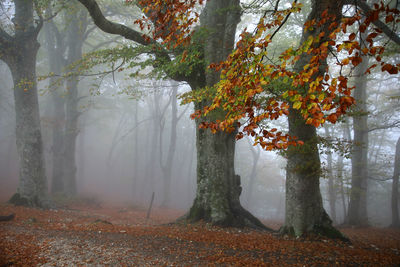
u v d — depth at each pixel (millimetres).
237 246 7832
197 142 12570
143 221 15219
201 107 12133
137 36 11562
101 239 8266
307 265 6406
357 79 18484
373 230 16859
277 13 3482
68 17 23141
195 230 10086
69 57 24547
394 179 21594
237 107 3570
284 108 3084
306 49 2945
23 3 15961
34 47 16078
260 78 3211
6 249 6883
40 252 6824
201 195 11930
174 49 10742
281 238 9242
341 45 2672
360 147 19000
